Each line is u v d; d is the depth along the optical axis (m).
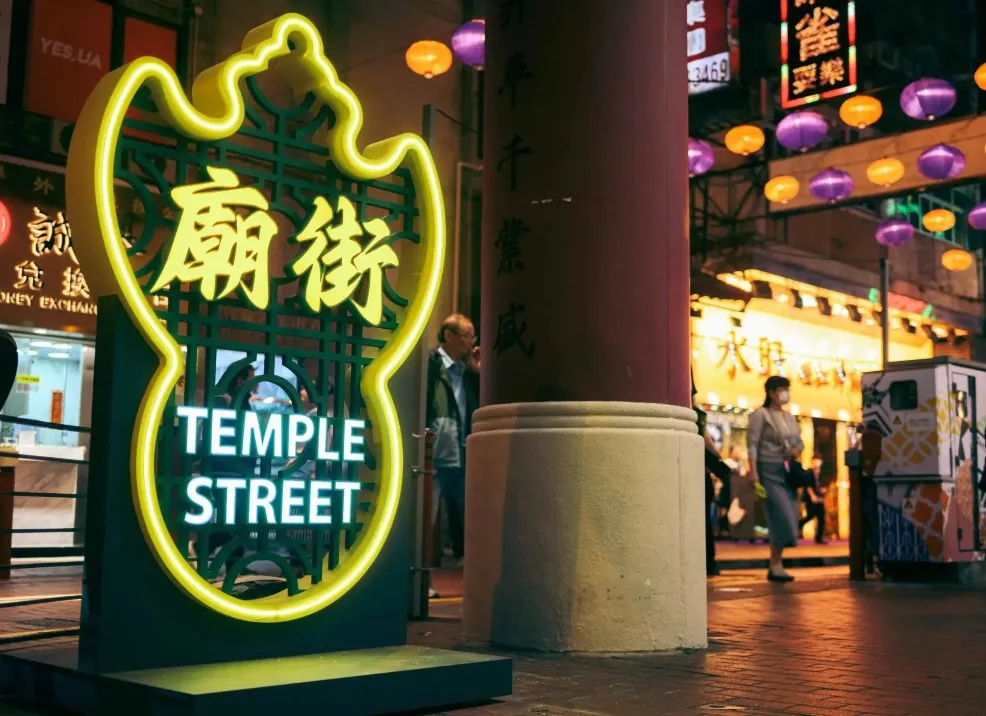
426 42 12.47
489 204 5.89
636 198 5.56
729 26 17.75
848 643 5.74
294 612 4.16
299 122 12.87
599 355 5.46
